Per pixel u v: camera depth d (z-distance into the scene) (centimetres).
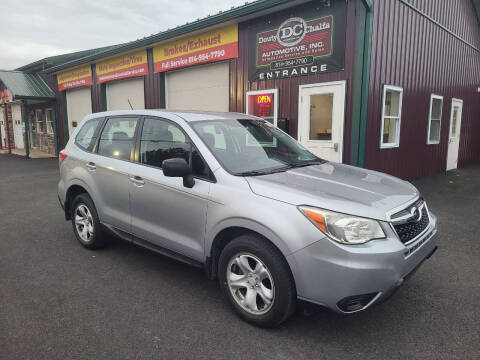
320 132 792
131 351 263
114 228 421
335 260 248
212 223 308
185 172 314
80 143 477
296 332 288
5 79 1794
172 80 1155
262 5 789
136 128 404
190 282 378
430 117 1034
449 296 348
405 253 265
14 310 319
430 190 866
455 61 1158
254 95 900
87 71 1514
